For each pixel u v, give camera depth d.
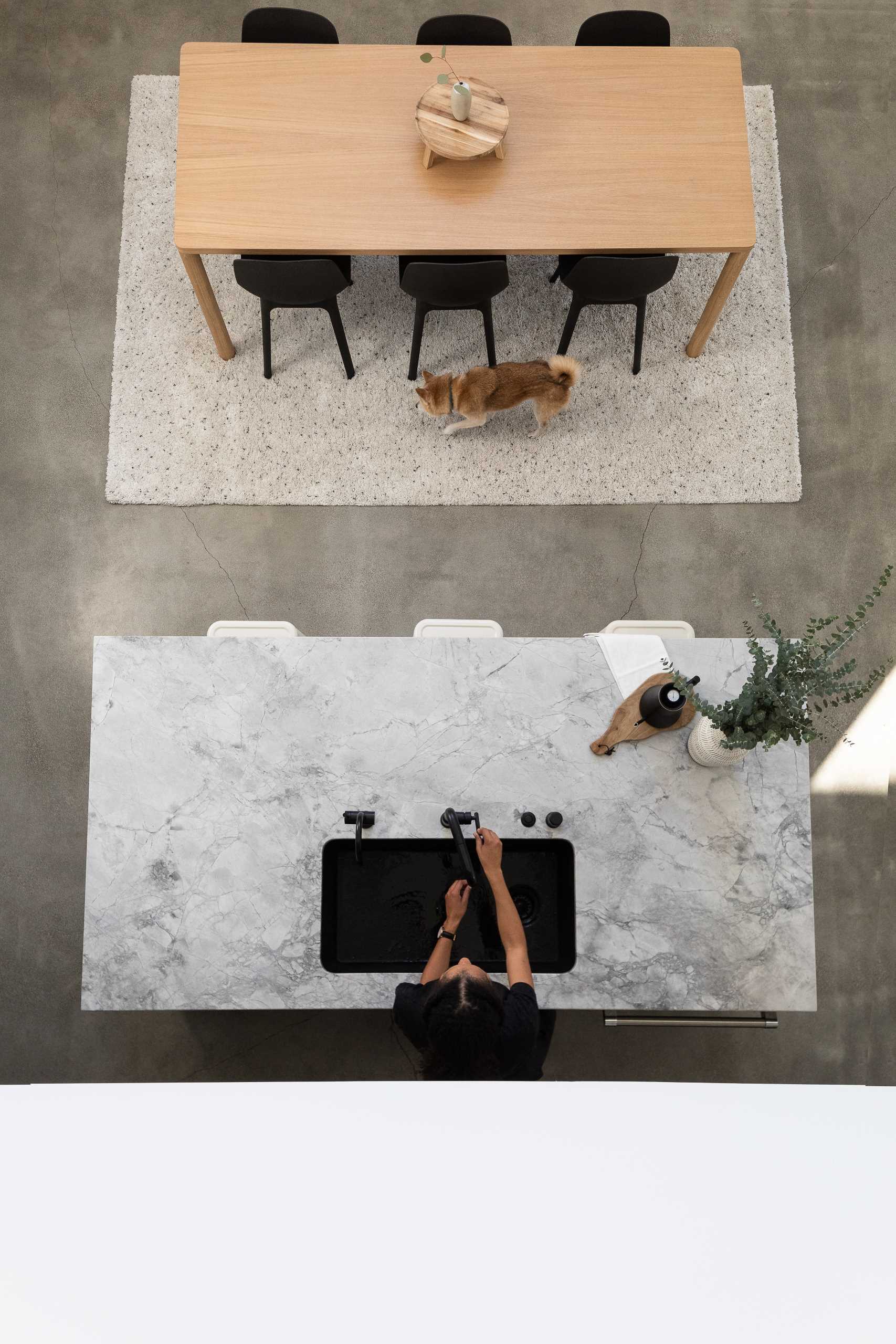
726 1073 3.06
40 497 3.45
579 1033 3.07
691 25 3.89
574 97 3.07
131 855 2.40
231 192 2.97
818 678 2.10
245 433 3.50
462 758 2.47
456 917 2.29
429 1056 1.96
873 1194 1.05
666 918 2.40
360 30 3.83
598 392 3.57
